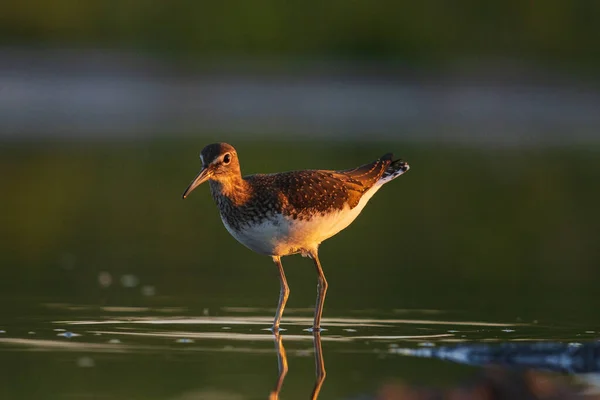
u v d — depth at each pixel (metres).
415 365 9.23
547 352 9.44
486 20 37.75
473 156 26.86
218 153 11.21
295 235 11.32
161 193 21.47
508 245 16.94
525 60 35.97
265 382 8.64
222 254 16.17
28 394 8.18
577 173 24.41
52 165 23.94
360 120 32.72
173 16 36.38
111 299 12.43
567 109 33.25
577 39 37.28
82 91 31.84
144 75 33.09
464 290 13.33
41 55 33.09
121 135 29.09
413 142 28.61
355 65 35.25
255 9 36.78
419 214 19.89
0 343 9.97
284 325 11.15
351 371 9.02
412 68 35.09
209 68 34.06
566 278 14.23
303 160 22.48
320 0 37.28
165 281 13.80
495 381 7.64
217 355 9.61
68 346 9.87
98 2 36.03
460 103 33.50
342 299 12.75
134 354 9.60
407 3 37.66
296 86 33.72
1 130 29.64
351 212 11.87
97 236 17.34
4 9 34.75
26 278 13.70
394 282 13.91
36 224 18.11
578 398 7.57
